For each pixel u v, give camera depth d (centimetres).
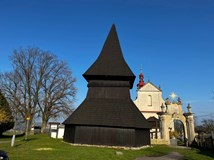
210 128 5172
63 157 1514
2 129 3497
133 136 2375
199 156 1980
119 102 2652
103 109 2573
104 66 2875
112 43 3091
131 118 2475
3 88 3959
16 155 1519
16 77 4072
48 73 4309
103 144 2373
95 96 2725
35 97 4144
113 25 3225
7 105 3566
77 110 2611
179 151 2377
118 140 2372
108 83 2772
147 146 2544
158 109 5300
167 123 3441
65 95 4309
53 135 4600
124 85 2752
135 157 1800
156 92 5441
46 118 4209
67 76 4997
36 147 1998
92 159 1516
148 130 2634
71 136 2481
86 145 2378
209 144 2808
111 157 1667
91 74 2780
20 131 5616
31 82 4159
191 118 3384
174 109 3512
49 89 4278
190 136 3303
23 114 3978
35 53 4281
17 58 4138
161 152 2180
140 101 5403
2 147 2030
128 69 2877
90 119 2470
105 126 2425
